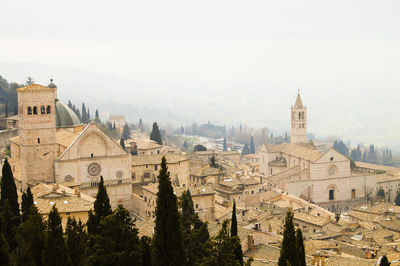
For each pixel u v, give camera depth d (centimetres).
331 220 16650
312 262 10006
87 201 12669
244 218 15650
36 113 16200
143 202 16512
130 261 6712
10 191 9838
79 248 7162
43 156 16375
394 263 10981
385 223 16812
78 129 19250
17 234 7438
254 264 9756
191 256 7344
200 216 15500
